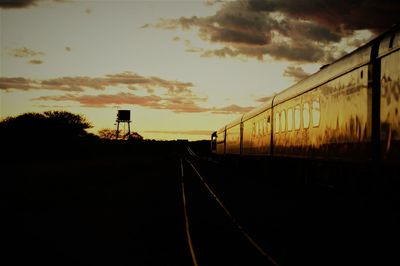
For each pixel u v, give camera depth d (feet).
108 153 361.92
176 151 611.06
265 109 87.40
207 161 260.21
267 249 33.78
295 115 65.72
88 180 108.68
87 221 48.75
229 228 43.50
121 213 54.75
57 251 34.40
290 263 29.58
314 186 59.62
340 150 46.88
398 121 34.76
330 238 37.11
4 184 91.61
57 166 170.19
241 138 119.85
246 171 122.11
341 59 47.32
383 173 37.55
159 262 30.99
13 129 220.02
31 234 41.24
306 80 60.59
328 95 50.83
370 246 33.58
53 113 253.85
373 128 39.01
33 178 108.06
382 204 38.99
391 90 36.01
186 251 33.91
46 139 234.79
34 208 59.00
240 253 32.83
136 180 114.62
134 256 32.81
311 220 46.60
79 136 269.23
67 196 73.67
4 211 55.72
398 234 36.99
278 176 84.02
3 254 33.35
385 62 37.22
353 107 43.27
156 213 54.65
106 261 31.42
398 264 28.71
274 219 48.24
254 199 67.62
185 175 133.59
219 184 98.37
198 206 61.16
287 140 70.23
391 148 35.81
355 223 43.42
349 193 46.16
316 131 55.26
